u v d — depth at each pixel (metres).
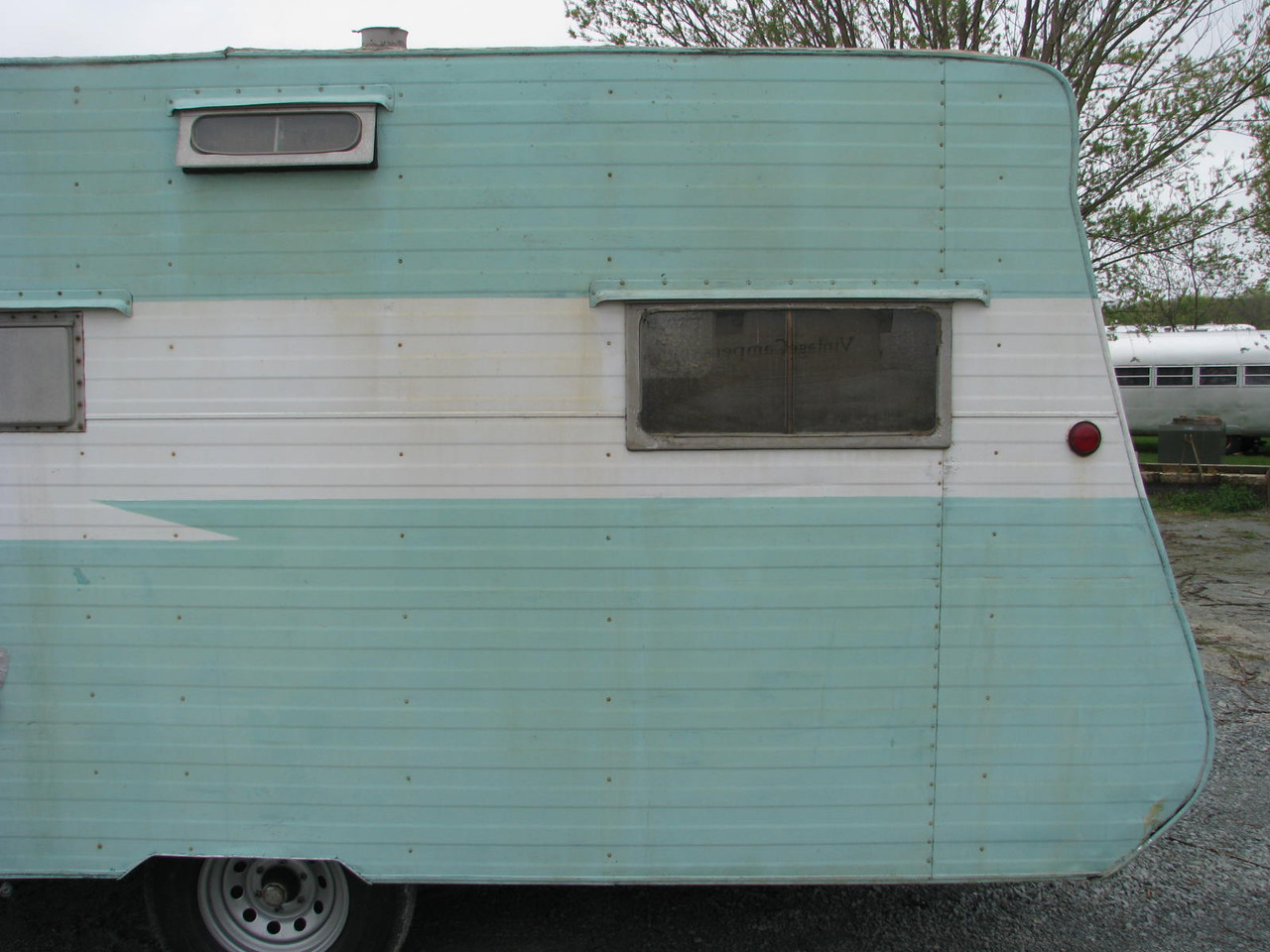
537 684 2.56
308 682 2.58
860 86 2.50
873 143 2.50
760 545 2.54
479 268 2.52
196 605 2.57
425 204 2.52
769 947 3.03
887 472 2.53
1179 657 2.56
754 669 2.55
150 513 2.55
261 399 2.53
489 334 2.52
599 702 2.57
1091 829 2.59
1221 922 3.18
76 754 2.61
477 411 2.53
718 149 2.50
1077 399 2.52
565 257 2.51
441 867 2.60
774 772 2.57
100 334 2.54
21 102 2.53
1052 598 2.54
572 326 2.52
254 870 2.81
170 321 2.53
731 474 2.53
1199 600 7.61
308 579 2.55
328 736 2.58
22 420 2.55
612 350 2.52
